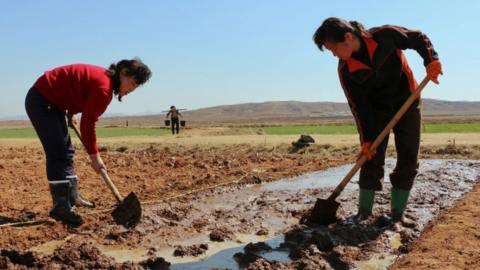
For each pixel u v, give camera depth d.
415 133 5.82
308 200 7.84
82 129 5.61
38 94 5.72
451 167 11.33
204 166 11.45
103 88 5.61
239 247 5.50
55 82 5.71
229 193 8.59
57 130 5.80
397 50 5.43
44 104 5.73
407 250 5.24
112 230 5.91
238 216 6.85
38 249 5.29
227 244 5.61
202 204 7.66
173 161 12.16
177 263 4.99
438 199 7.72
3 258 4.61
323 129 31.00
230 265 4.95
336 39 5.22
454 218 6.29
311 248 5.09
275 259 5.08
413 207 7.14
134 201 5.68
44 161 11.16
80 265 4.68
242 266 4.92
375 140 5.61
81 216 6.13
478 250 5.00
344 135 21.61
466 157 13.27
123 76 5.76
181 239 5.79
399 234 5.74
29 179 8.89
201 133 27.77
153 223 6.30
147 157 13.21
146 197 7.92
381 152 6.00
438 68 5.30
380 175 6.11
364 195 6.18
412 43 5.38
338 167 11.97
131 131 32.03
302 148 15.15
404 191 6.05
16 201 7.18
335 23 5.23
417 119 5.80
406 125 5.80
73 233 5.83
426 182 9.21
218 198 8.16
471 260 4.71
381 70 5.41
